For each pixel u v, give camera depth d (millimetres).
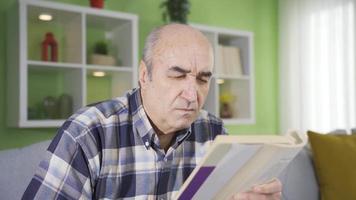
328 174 1666
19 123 1724
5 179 1007
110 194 792
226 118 2555
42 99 2037
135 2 2402
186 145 955
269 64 3057
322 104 2734
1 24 1934
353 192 1616
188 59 718
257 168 621
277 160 622
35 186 699
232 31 2498
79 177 732
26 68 1732
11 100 1866
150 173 844
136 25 2062
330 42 2674
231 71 2553
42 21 2033
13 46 1833
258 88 2982
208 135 1019
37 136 2018
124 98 901
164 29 767
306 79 2836
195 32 755
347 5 2570
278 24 3096
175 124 764
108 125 822
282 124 3016
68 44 2041
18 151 1071
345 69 2570
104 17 1996
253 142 562
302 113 2850
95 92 2252
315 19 2779
